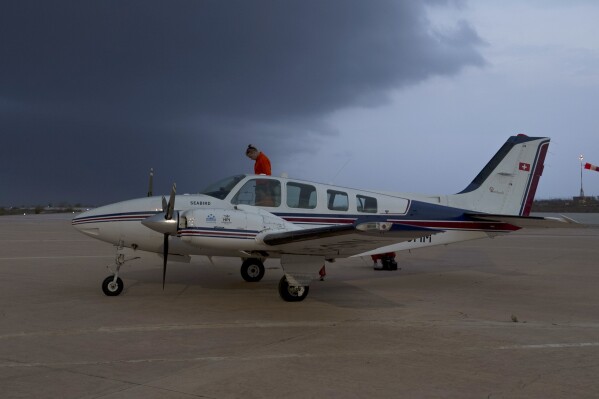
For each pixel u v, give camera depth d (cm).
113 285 898
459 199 1138
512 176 1172
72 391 428
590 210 7019
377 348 576
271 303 850
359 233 698
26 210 7688
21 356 530
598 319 749
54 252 1650
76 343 586
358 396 426
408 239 748
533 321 731
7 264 1334
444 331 662
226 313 765
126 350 557
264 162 1065
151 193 1034
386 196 1048
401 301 885
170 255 952
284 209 962
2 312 758
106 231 905
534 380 470
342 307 823
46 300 856
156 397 415
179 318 727
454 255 1733
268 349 567
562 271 1313
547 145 1195
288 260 854
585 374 488
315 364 512
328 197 996
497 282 1126
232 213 809
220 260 1478
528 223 1035
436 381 465
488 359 536
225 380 460
